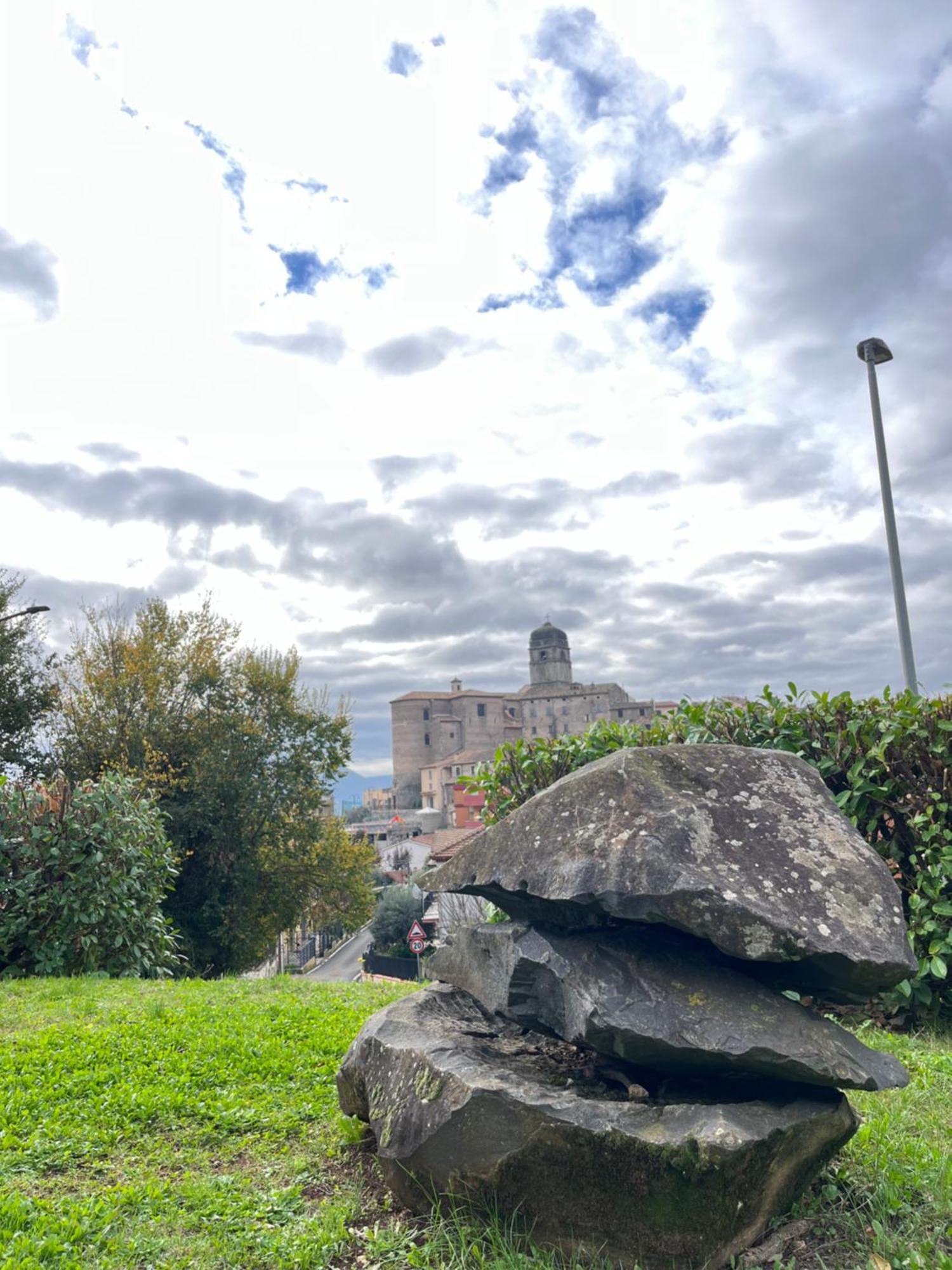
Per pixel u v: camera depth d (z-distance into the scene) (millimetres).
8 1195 4125
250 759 27188
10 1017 7648
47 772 26688
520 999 4273
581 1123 3486
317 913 30906
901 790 7504
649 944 4043
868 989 3666
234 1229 3875
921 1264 3287
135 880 11555
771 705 8539
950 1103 4992
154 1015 7699
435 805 100375
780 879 3715
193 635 28922
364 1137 4773
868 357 14531
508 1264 3377
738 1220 3404
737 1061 3533
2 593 29047
